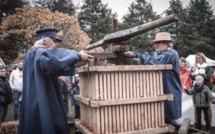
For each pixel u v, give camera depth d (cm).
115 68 206
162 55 262
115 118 211
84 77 242
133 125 217
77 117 615
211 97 434
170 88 251
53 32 230
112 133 209
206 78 484
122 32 223
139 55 274
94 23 2773
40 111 200
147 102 222
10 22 1469
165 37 271
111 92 210
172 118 251
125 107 214
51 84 214
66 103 630
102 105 203
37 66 204
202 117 502
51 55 199
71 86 637
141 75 221
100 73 206
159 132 220
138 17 3225
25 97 220
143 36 2741
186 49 3159
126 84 215
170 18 183
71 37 1528
